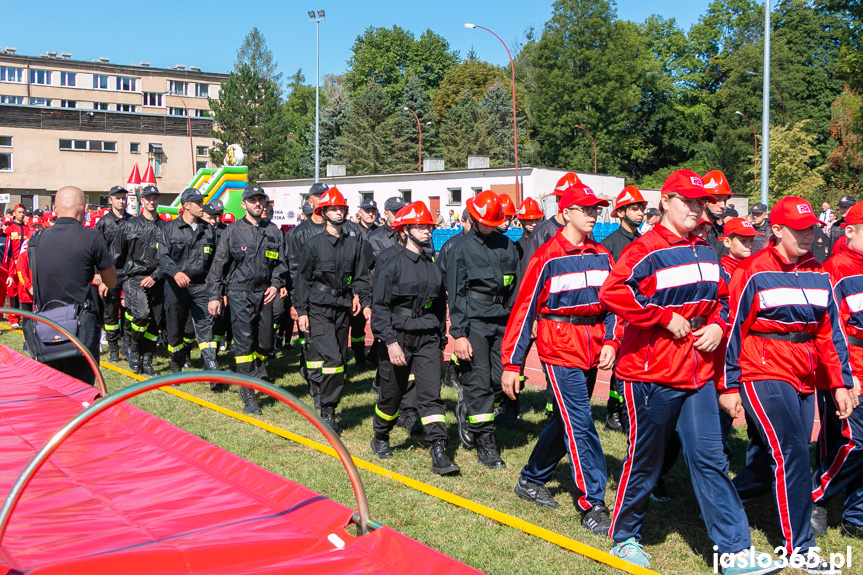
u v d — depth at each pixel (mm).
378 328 5922
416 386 6023
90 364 6160
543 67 69938
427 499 5250
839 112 46250
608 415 7262
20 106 58094
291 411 7914
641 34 79250
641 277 4152
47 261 6156
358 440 6855
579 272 4910
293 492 3660
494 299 6008
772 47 67625
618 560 4191
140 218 9758
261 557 3018
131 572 2818
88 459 4270
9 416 5164
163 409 7844
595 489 4809
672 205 4219
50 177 59656
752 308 4371
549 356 4949
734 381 4352
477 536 4605
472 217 5922
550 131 68812
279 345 11617
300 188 46312
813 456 6344
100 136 61469
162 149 64812
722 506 4137
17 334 13242
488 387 6043
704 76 76250
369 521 3248
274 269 8289
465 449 6621
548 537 4547
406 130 70250
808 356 4367
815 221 4262
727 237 5977
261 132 71688
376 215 10648
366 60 85562
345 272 6996
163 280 9727
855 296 4945
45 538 3193
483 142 69750
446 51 89125
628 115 69125
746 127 66812
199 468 4141
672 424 4262
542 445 5180
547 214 22453
